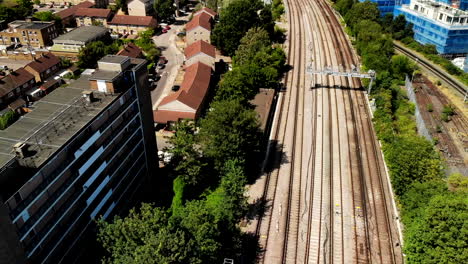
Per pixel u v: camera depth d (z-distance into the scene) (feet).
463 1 478.59
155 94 309.63
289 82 324.60
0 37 399.44
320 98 298.35
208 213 149.07
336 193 200.34
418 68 360.07
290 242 169.99
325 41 411.34
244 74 285.84
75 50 371.35
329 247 167.94
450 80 340.80
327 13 504.43
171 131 255.50
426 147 193.16
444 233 136.26
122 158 178.40
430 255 139.95
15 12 459.32
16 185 115.75
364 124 264.31
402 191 188.75
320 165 221.87
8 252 112.16
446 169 220.23
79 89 174.81
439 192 169.99
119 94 169.68
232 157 198.39
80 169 145.79
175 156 202.80
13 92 283.18
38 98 297.74
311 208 189.57
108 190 169.89
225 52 396.78
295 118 270.05
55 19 444.96
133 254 123.85
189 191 200.54
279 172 215.51
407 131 250.37
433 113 290.56
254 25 381.40
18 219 117.39
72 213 145.79
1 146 130.93
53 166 131.64
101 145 157.99
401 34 431.02
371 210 189.37
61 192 135.74
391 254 164.86
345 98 299.38
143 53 385.50
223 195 174.40
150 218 136.87
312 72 290.56
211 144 198.49
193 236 135.85
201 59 333.42
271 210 187.83
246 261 160.04
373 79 296.30
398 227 179.01
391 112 268.62
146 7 487.61
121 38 438.81
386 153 223.71
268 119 260.42
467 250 131.34
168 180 213.66
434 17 421.59
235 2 400.47
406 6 485.97
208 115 210.18
